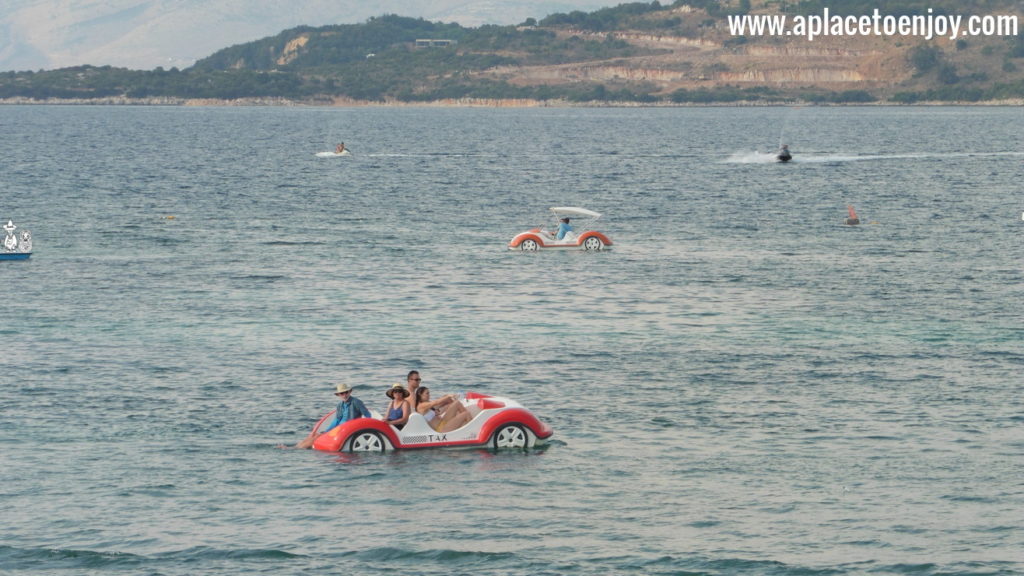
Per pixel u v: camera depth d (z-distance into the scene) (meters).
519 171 175.38
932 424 39.50
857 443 37.31
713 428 39.12
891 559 27.95
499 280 71.56
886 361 49.28
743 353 50.91
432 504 31.83
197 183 148.00
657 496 32.38
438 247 86.94
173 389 44.16
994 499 31.97
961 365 48.53
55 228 96.69
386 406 41.97
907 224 103.06
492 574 27.28
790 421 39.97
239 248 85.31
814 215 110.81
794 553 28.33
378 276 72.81
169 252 82.88
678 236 94.75
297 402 42.53
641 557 28.16
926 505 31.55
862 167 182.75
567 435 38.44
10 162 184.75
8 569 27.38
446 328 56.34
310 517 30.80
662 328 56.66
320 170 176.12
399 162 198.75
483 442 37.00
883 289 68.31
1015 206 119.88
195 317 58.88
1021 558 27.98
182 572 27.30
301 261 79.06
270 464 35.25
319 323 57.41
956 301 64.31
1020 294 66.44
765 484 33.34
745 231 98.19
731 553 28.36
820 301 64.31
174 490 32.75
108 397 42.88
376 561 28.00
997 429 38.88
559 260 80.44
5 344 51.94
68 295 65.19
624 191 138.62
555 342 53.16
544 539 29.31
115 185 143.12
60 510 31.09
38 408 41.19
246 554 28.33
